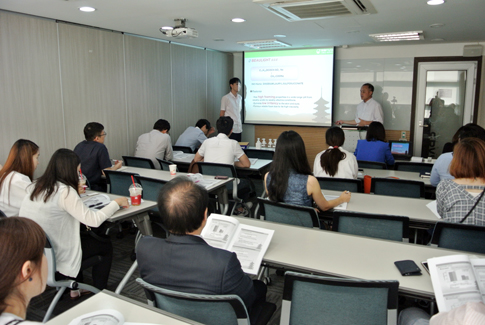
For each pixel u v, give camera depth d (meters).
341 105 7.05
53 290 2.66
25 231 0.85
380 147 4.11
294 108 7.30
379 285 1.16
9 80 3.86
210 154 3.99
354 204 2.48
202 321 1.28
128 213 2.32
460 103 6.32
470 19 4.18
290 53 7.15
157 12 3.93
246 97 7.68
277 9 3.60
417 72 6.45
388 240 1.84
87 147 3.48
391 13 3.88
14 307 0.84
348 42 6.19
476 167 1.92
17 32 3.90
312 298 1.24
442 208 2.05
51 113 4.33
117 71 5.21
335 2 3.31
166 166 4.15
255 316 1.55
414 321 1.39
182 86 6.58
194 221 1.27
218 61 7.58
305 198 2.27
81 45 4.64
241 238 1.76
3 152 3.87
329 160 2.94
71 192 2.06
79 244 2.17
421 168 4.00
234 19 4.29
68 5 3.60
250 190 4.10
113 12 3.91
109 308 1.26
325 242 1.82
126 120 5.44
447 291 1.31
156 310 1.24
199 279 1.23
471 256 1.62
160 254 1.29
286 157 2.26
